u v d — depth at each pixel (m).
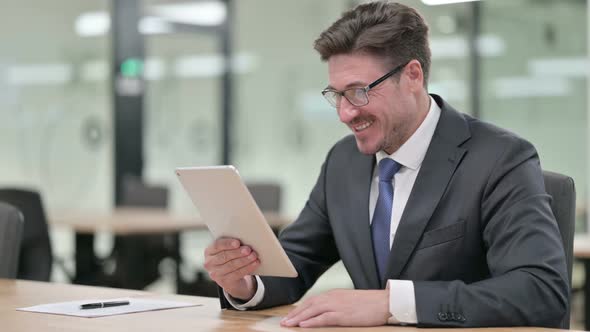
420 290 1.69
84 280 5.16
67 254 6.83
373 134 1.92
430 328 1.67
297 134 7.46
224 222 1.81
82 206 7.16
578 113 6.31
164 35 7.39
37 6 6.90
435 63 6.72
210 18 7.58
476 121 2.04
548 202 1.90
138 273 5.14
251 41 7.61
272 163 7.59
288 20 7.44
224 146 7.68
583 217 6.19
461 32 6.66
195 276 5.96
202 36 7.57
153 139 7.38
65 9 7.04
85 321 1.72
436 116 2.03
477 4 6.61
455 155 1.97
